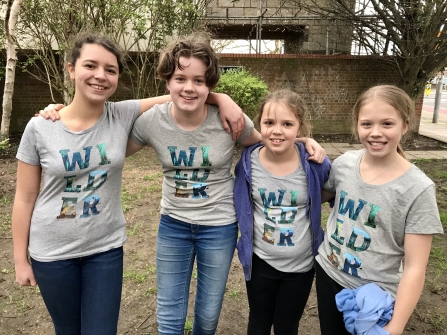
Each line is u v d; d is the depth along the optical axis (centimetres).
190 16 870
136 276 330
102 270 179
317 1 1051
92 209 172
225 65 1034
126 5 805
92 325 180
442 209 502
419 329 269
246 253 198
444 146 938
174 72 177
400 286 157
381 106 162
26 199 173
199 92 178
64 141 167
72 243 171
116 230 183
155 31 850
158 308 204
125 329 267
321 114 1080
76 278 176
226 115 189
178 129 189
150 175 641
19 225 173
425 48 889
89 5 773
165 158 194
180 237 200
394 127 162
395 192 161
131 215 468
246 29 1275
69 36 776
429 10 837
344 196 178
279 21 1188
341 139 1019
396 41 905
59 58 906
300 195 193
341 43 1032
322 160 196
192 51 175
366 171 174
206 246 197
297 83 1060
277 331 214
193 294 309
